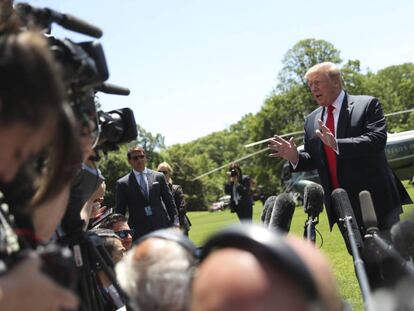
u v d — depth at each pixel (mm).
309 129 5617
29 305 1401
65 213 2430
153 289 1702
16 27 1888
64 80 1897
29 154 1557
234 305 981
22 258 1476
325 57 73250
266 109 75250
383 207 5172
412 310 1470
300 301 996
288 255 1007
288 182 31953
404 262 2299
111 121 2506
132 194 9445
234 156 134625
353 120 5312
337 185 5328
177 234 1843
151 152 91375
